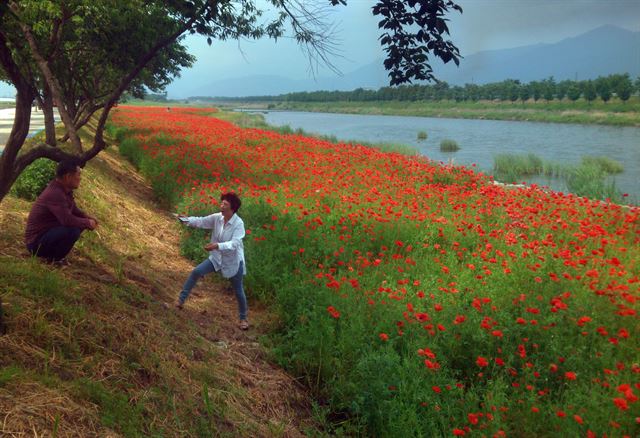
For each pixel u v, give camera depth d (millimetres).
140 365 3898
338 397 4707
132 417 3221
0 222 5930
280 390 4852
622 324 5484
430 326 5121
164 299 6125
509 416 4090
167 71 15539
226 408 4031
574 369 4691
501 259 7520
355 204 10516
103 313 4426
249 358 5340
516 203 11031
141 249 8047
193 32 5230
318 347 5242
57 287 4309
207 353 4859
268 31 4969
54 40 5992
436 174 15266
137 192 13414
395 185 12750
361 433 4359
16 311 3674
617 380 4270
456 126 71938
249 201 10555
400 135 53875
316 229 8719
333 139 37656
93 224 5156
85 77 12680
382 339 5125
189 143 19875
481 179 15320
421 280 6727
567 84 104000
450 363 5008
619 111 82500
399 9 3656
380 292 6066
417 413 4320
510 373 4840
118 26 9234
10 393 2855
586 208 11016
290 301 6289
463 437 3994
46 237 4996
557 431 3799
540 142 44375
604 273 6938
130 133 24453
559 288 6211
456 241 8766
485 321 5023
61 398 3006
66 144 13430
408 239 8719
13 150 3777
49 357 3393
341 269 7414
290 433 4246
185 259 8680
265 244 8031
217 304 6883
